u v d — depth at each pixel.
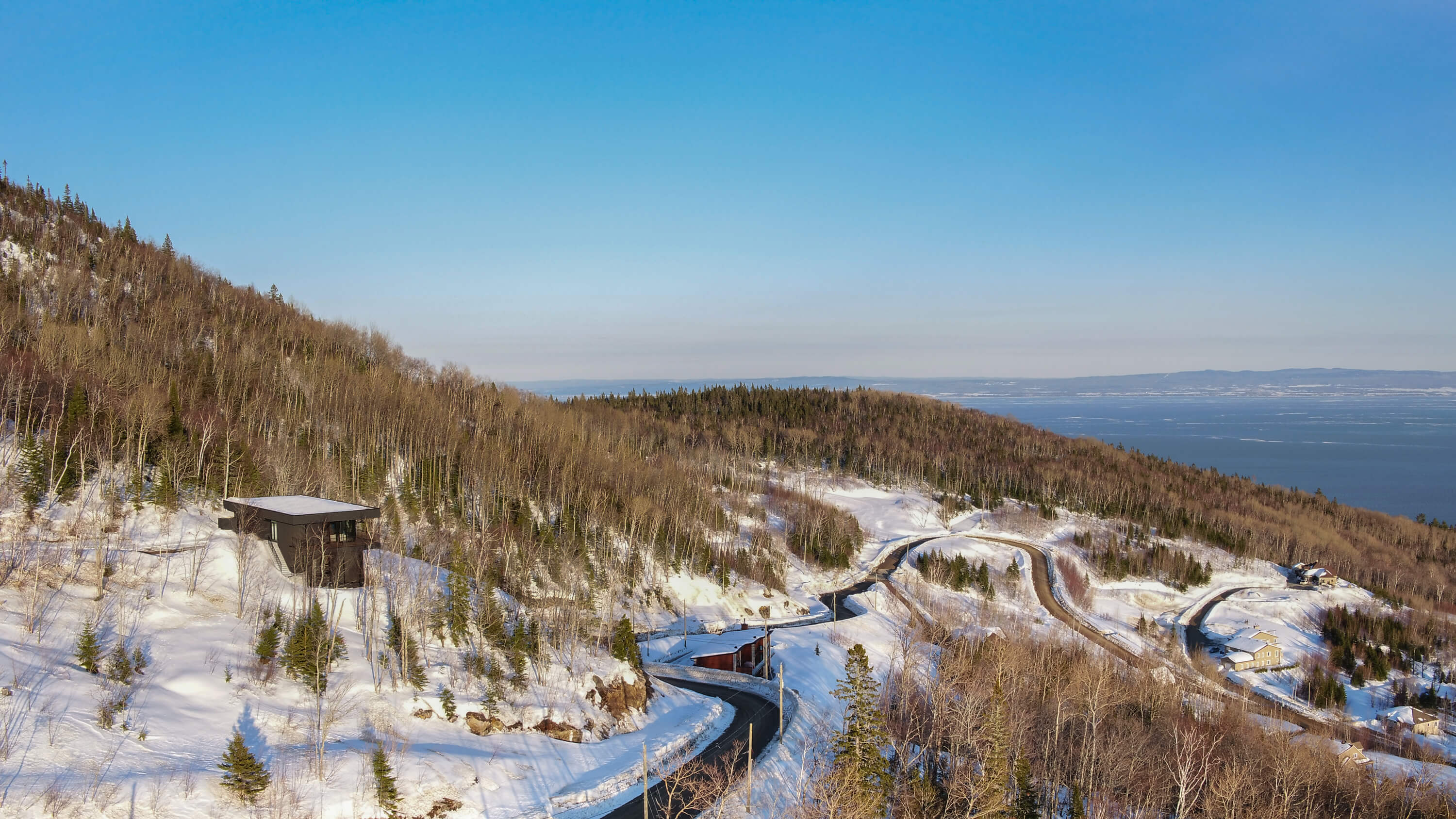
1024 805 53.91
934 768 60.19
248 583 59.84
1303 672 121.62
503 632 59.62
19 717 37.62
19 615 47.41
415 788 41.12
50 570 53.62
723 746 55.56
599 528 110.56
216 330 133.50
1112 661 95.12
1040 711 72.19
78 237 154.75
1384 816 64.25
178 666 46.72
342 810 38.66
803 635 98.12
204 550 61.59
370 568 65.31
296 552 62.06
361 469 99.00
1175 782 63.88
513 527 98.00
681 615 105.25
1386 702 112.56
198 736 41.16
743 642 86.56
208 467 77.44
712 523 140.75
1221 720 79.44
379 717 47.16
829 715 66.75
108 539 61.84
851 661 65.94
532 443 127.31
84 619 49.53
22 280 126.44
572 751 50.72
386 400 120.00
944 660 82.38
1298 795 66.19
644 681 63.06
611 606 80.56
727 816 45.12
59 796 33.19
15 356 92.12
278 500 68.94
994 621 110.81
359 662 51.94
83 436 72.12
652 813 44.69
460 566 62.44
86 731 38.38
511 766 46.28
